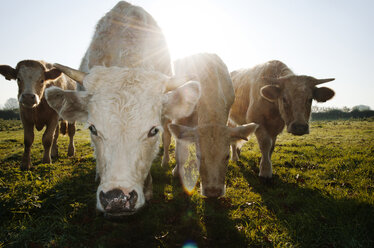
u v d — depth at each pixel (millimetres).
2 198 3494
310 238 2898
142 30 3943
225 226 3230
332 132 14258
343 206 3434
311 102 4758
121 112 2357
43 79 6059
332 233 2920
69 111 2727
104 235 3023
